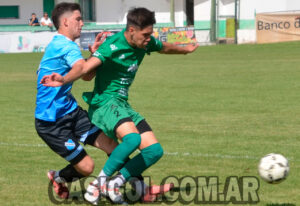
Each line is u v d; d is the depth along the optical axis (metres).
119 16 119.94
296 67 57.53
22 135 27.16
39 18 117.06
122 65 14.99
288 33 90.56
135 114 15.07
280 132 26.72
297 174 18.58
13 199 16.02
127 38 14.84
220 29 107.12
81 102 39.59
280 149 22.88
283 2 109.12
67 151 14.99
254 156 21.61
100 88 15.35
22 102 39.38
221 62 66.69
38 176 18.91
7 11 114.75
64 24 15.12
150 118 31.41
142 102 37.81
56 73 13.80
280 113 32.34
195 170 19.36
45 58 15.01
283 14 90.31
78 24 15.24
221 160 20.92
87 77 15.64
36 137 26.64
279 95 39.75
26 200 15.91
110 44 14.77
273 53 75.62
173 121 30.33
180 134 26.58
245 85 45.69
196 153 22.25
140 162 14.74
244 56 73.56
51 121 14.86
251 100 37.72
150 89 44.66
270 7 109.50
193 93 41.88
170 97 40.03
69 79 14.09
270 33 91.56
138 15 14.52
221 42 101.75
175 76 53.62
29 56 81.44
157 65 66.12
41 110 14.98
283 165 14.41
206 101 37.81
